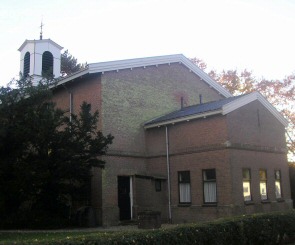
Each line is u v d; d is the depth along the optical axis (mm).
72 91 24203
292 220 14156
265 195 22281
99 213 20906
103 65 22422
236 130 20844
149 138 24156
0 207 18719
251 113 22234
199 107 23922
